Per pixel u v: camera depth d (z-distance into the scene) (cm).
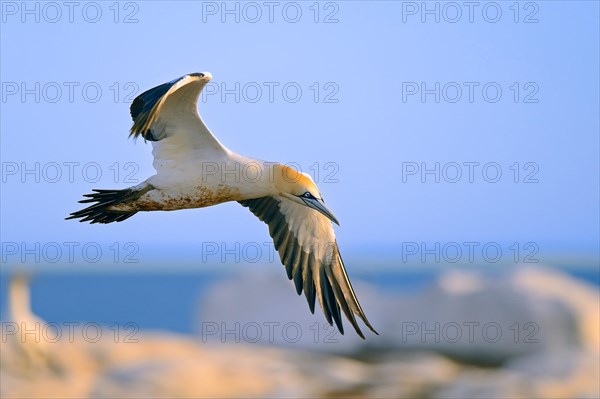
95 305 7400
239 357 2278
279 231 1245
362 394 2033
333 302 1250
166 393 1883
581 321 2680
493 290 2817
